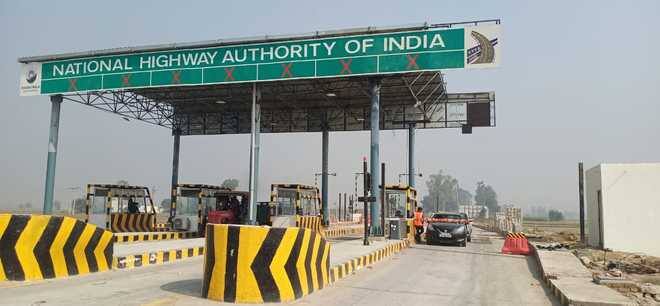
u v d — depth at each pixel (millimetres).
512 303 10547
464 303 10305
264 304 9102
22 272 10789
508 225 39531
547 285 13172
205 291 9453
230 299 9109
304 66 23359
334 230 34719
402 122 34969
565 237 34719
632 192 22703
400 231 24688
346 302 9758
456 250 23422
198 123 38562
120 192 28422
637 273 16266
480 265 17578
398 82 28250
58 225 11438
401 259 18797
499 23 21562
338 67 22938
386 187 27719
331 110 36438
